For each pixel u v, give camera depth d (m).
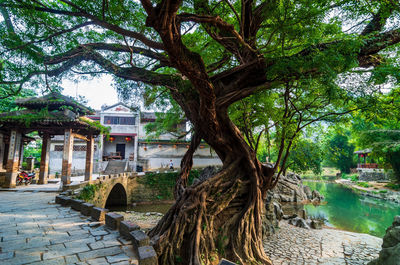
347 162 48.91
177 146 32.31
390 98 8.04
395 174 28.36
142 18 8.26
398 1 6.29
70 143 13.54
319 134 11.71
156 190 25.56
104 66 9.78
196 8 6.90
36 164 28.27
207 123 8.68
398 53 7.60
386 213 20.39
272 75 7.48
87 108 16.48
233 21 8.90
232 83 8.73
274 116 9.52
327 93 6.82
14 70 8.60
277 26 7.19
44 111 13.44
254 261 8.09
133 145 33.09
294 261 9.88
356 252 11.14
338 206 23.36
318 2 6.34
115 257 4.11
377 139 23.83
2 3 6.96
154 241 7.31
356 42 6.36
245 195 9.54
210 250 7.82
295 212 20.95
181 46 5.45
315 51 7.22
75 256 4.15
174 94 10.45
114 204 24.02
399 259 6.71
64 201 8.68
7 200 9.96
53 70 9.81
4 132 15.61
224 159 10.20
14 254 4.22
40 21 8.02
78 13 7.23
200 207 8.16
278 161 9.91
